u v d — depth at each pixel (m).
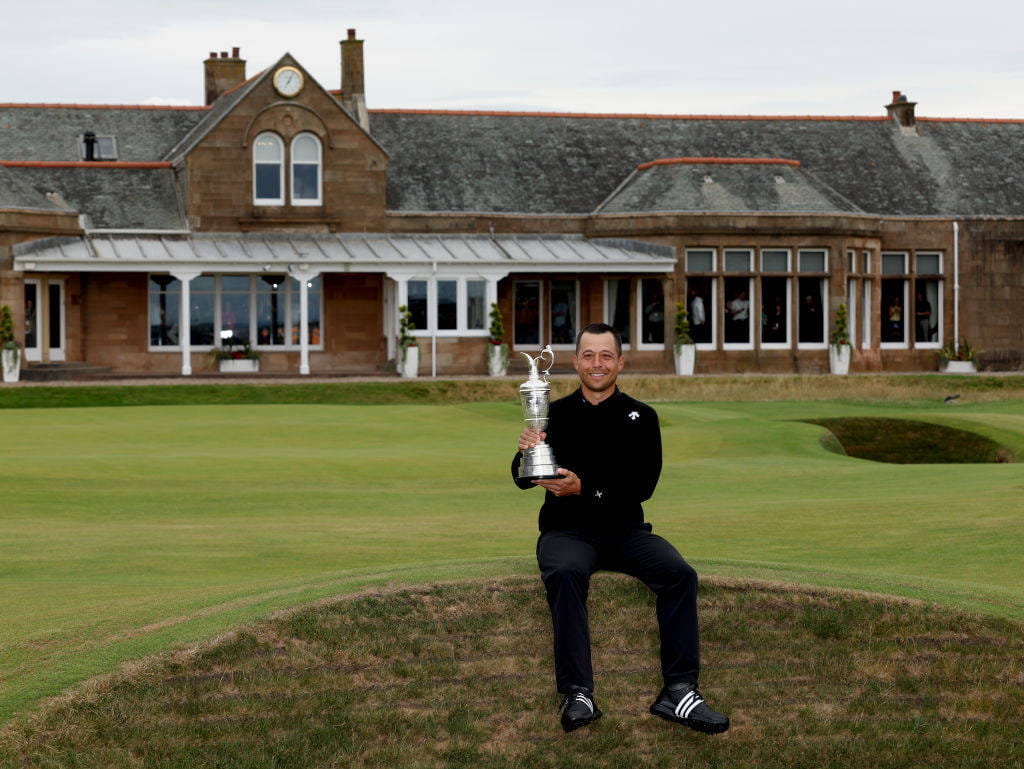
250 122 34.25
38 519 12.64
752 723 6.72
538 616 7.41
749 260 35.31
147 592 8.81
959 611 7.43
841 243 35.56
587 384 7.35
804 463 18.31
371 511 13.33
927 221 38.09
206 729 6.38
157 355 34.06
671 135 40.03
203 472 15.87
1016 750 6.50
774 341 35.66
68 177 35.03
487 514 13.12
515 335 36.00
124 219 34.16
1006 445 22.03
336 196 34.97
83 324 33.53
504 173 37.56
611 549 7.25
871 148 40.53
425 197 36.34
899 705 6.82
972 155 40.72
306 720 6.53
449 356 34.16
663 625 6.79
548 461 7.16
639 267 34.41
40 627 7.51
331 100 34.75
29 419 23.12
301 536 11.52
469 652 7.13
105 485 14.66
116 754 6.13
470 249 34.78
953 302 38.31
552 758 6.41
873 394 32.06
